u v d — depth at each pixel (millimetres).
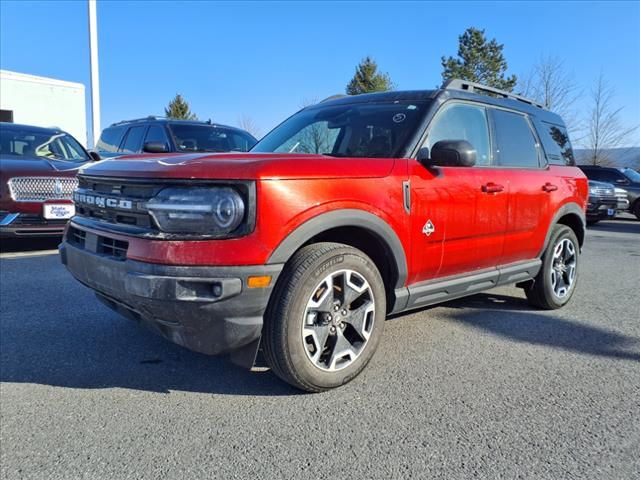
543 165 4754
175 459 2414
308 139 4086
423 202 3416
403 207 3281
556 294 5004
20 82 23094
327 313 2988
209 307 2617
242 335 2715
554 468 2393
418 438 2625
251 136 9203
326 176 2904
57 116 24688
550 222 4727
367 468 2365
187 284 2590
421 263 3484
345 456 2457
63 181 6852
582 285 6398
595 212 15312
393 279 3395
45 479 2264
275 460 2416
